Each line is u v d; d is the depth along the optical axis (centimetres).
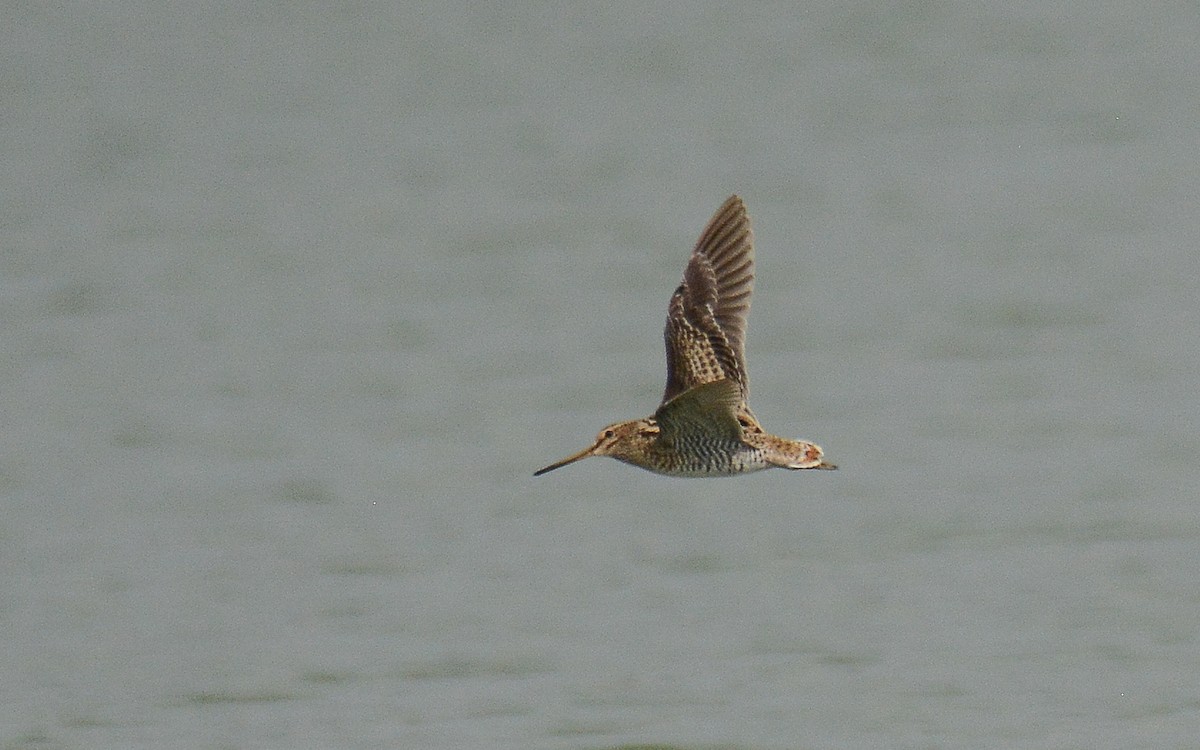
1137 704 1728
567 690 1802
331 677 1848
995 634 1914
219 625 1983
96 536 2255
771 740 1667
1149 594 1997
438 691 1802
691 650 1894
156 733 1716
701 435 1199
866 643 1900
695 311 1252
